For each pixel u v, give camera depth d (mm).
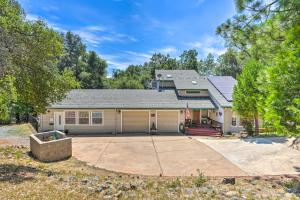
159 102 24578
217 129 23219
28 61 9859
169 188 7016
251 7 5578
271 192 6656
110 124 23656
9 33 9055
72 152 15430
